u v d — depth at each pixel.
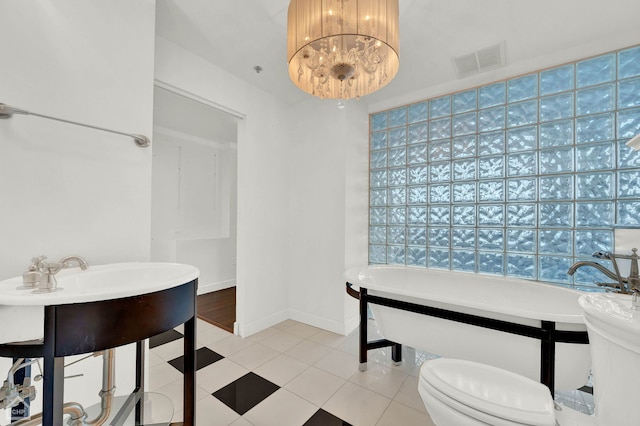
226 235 4.14
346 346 2.19
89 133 1.23
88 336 0.76
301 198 2.71
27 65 1.07
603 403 0.80
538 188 1.93
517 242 2.00
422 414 1.44
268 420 1.38
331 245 2.49
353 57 1.33
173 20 1.62
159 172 3.50
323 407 1.48
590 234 1.75
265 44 1.86
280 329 2.52
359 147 2.62
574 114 1.81
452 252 2.28
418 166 2.45
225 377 1.76
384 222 2.64
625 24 1.60
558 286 1.72
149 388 1.63
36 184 1.09
